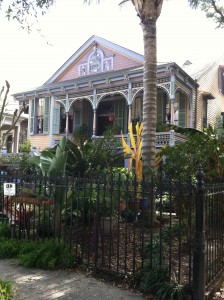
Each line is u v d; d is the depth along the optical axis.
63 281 4.36
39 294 3.91
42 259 4.90
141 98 18.14
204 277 3.79
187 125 16.50
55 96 20.08
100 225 5.56
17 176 6.20
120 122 19.00
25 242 5.69
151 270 4.12
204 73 18.75
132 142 10.72
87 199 5.90
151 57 8.59
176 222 6.53
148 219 6.75
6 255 5.45
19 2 8.10
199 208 3.84
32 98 21.88
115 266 4.71
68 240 5.77
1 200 6.74
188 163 6.55
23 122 26.02
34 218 5.86
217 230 4.74
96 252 4.71
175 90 14.65
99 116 20.14
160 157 8.90
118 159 11.02
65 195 5.73
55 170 6.23
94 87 17.41
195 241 3.83
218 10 15.26
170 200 4.11
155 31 8.75
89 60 20.81
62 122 21.00
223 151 7.05
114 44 19.53
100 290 4.06
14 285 4.18
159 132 14.67
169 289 3.78
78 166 8.62
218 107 19.77
